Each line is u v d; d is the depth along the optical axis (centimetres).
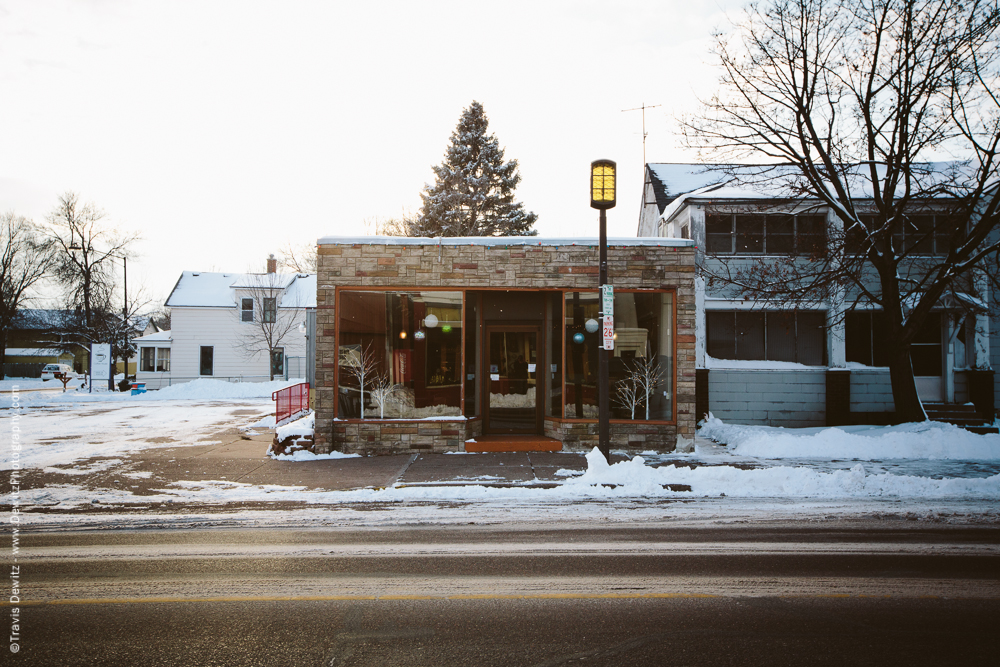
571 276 1180
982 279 1484
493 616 449
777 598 481
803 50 1342
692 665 372
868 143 1360
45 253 4725
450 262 1180
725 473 920
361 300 1180
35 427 1641
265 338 3650
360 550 610
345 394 1169
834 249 1376
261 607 466
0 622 439
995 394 1642
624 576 534
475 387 1230
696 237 1578
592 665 373
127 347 3662
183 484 912
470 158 3675
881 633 415
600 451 972
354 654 389
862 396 1571
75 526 701
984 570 547
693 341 1174
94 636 416
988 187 1286
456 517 737
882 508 777
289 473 985
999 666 368
